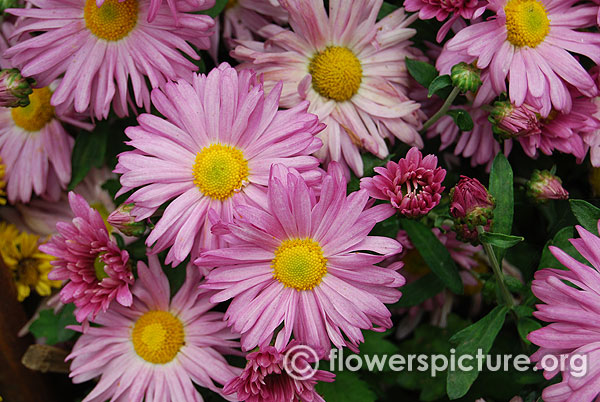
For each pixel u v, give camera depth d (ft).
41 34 1.67
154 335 1.68
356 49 1.71
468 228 1.60
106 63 1.67
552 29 1.67
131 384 1.69
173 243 1.59
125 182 1.56
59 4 1.66
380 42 1.70
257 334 1.55
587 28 1.70
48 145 1.79
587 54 1.65
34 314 1.85
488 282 1.69
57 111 1.68
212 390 1.70
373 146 1.68
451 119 1.74
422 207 1.56
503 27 1.64
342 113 1.70
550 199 1.73
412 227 1.69
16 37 1.72
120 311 1.69
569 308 1.53
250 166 1.60
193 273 1.67
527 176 1.79
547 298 1.56
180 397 1.68
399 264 1.56
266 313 1.55
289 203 1.53
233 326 1.56
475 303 1.88
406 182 1.56
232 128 1.59
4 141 1.79
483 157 1.74
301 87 1.66
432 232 1.69
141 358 1.69
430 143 1.78
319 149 1.64
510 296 1.65
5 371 1.82
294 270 1.55
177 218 1.58
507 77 1.66
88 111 1.73
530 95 1.64
